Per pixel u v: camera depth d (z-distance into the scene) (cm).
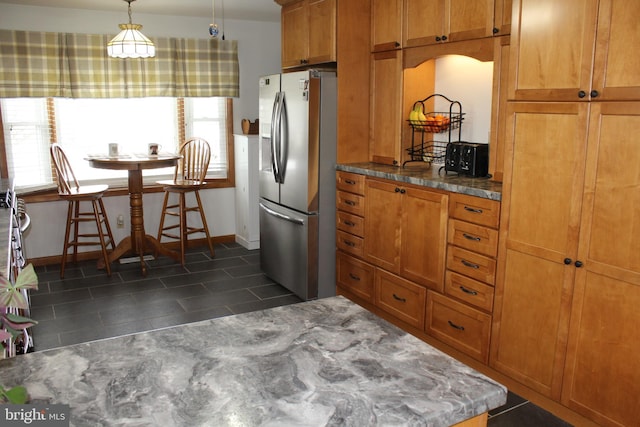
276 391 104
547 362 250
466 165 321
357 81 383
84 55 475
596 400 230
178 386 105
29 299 384
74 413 95
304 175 387
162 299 410
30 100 476
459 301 298
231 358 117
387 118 376
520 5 241
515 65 247
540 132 239
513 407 262
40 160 488
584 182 223
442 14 316
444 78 375
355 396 102
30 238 482
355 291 388
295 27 425
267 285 443
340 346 124
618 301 217
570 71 223
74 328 356
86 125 501
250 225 542
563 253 236
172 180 523
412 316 335
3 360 115
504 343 272
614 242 215
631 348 214
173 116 536
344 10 369
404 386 106
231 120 555
